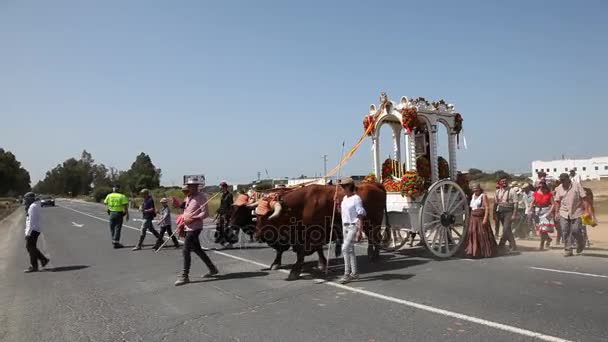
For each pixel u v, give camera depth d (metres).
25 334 5.71
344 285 7.56
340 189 8.70
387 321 5.55
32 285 8.84
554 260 9.52
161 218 13.63
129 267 10.49
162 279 8.85
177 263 10.79
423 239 9.71
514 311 5.76
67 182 163.25
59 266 11.06
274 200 8.46
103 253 13.15
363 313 5.92
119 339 5.38
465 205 10.30
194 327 5.67
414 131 10.22
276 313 6.11
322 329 5.36
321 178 9.44
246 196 9.25
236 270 9.49
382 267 9.08
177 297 7.29
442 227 9.98
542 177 11.26
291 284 7.85
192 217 8.41
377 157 11.14
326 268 8.63
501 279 7.64
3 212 46.09
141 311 6.55
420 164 10.23
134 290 7.98
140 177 86.12
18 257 13.23
